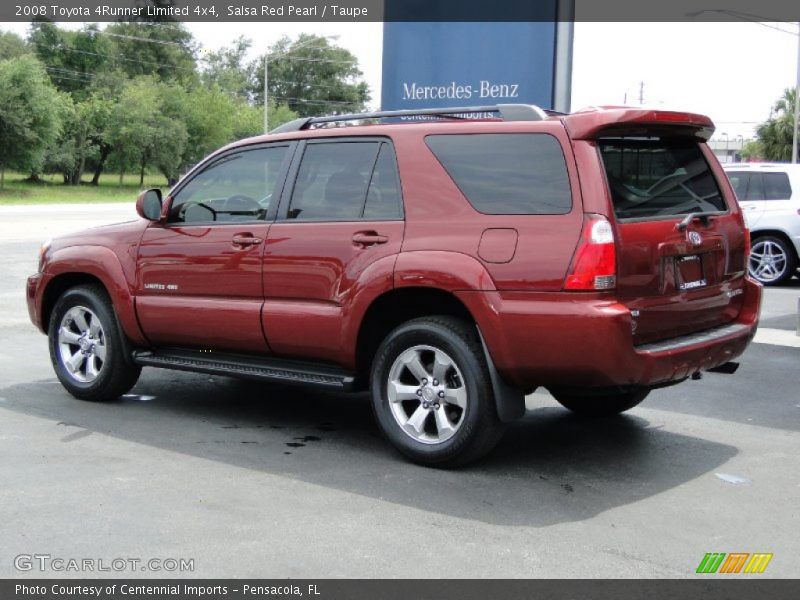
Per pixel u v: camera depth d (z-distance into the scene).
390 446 5.65
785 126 66.62
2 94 56.59
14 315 10.82
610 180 4.79
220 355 6.10
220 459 5.34
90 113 72.25
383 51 9.66
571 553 4.01
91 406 6.59
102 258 6.46
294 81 112.38
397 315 5.52
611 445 5.75
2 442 5.62
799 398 7.05
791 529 4.35
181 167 80.44
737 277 5.64
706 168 5.60
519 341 4.71
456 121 5.26
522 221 4.78
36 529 4.21
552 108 9.02
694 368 5.04
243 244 5.75
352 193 5.44
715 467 5.31
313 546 4.05
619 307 4.59
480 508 4.56
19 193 57.00
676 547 4.10
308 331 5.47
